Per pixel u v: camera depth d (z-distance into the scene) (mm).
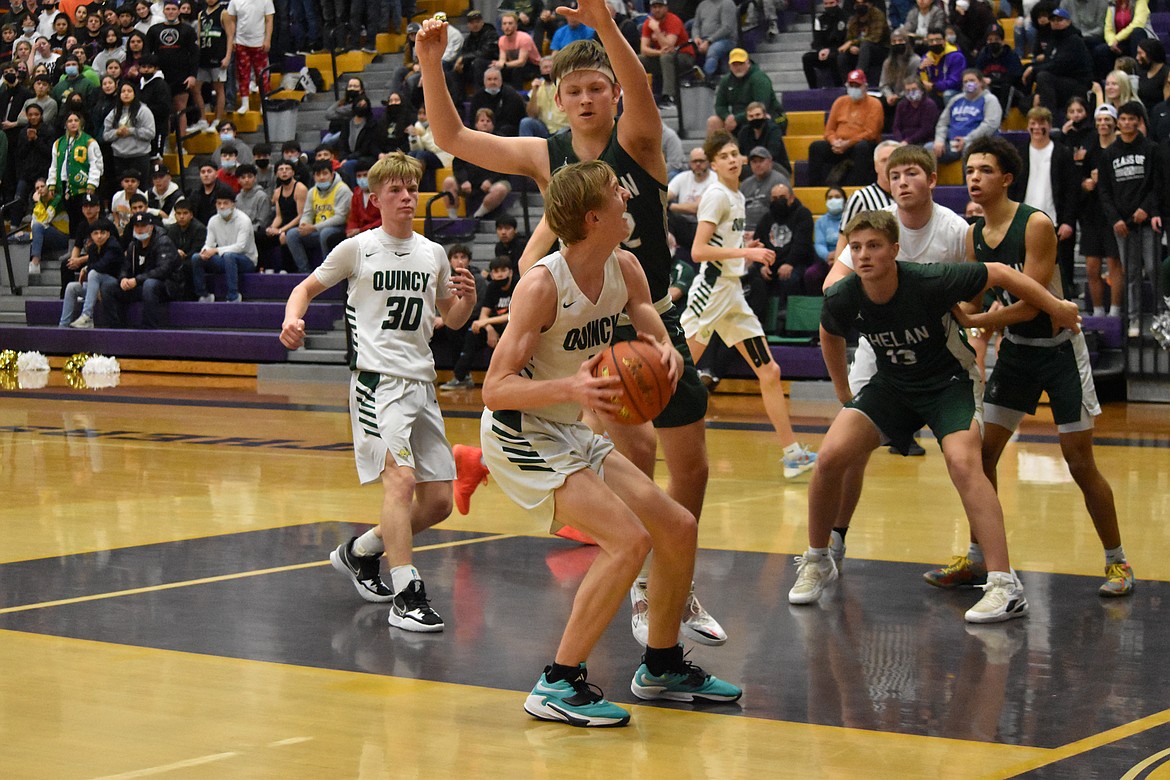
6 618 6156
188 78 23875
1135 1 18047
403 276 6445
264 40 24453
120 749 4285
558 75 5395
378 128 21375
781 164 18453
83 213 22719
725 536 8195
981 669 5281
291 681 5145
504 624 6086
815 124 19906
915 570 7246
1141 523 8406
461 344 18078
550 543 8047
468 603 6500
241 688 5039
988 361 16391
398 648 5656
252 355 20016
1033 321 6641
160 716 4660
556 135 5582
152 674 5227
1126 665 5340
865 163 17922
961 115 17594
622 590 4586
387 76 24328
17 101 24578
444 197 20797
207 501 9477
